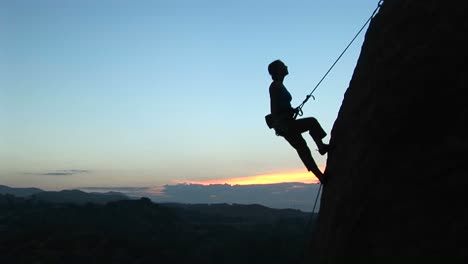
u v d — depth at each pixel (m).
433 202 5.20
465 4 5.76
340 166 7.27
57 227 88.75
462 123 5.25
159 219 124.50
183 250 85.75
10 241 81.50
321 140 7.96
